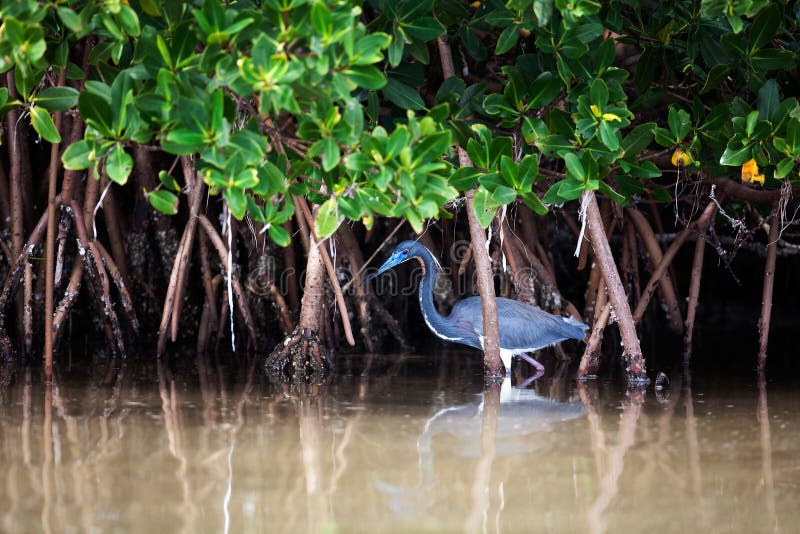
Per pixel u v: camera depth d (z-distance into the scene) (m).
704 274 23.50
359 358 16.55
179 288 16.11
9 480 7.45
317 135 9.03
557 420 10.16
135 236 17.80
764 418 10.22
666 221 21.55
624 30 12.34
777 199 14.17
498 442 8.96
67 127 16.08
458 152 12.39
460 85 11.91
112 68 10.19
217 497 7.06
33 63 9.21
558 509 6.84
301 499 7.02
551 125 11.36
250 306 17.78
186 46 8.83
